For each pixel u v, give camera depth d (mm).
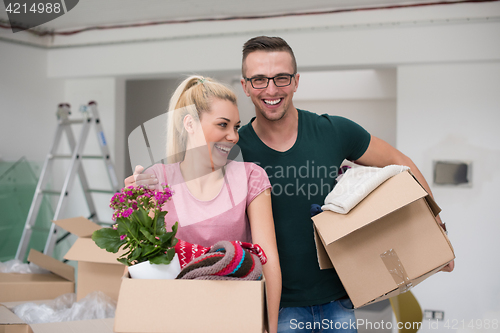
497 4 2865
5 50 3551
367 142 1523
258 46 1310
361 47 3104
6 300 1898
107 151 3475
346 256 1203
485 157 3021
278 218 1412
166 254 906
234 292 857
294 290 1392
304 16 3209
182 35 3496
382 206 1114
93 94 3959
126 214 888
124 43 3654
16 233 3463
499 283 3008
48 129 3924
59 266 2111
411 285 1231
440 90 3088
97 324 1337
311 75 5445
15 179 3508
